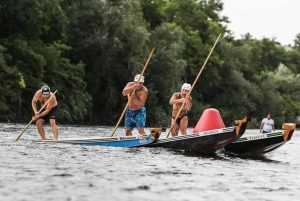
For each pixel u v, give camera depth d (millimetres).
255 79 145125
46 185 13547
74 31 89562
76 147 24484
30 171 15781
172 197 12797
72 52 90250
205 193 13539
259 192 14109
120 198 12383
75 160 19125
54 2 82125
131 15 90125
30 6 77875
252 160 24062
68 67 82188
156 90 95688
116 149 24375
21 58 75938
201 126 26516
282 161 24875
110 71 89812
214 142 24641
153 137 25594
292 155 29812
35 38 81000
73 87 82188
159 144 25781
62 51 84188
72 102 80062
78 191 12953
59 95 79375
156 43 97062
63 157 19969
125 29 87562
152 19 121000
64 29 86938
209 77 125500
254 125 128625
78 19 88875
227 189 14305
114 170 16859
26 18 79188
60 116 76750
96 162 18781
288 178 17516
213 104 129375
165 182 14938
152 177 15750
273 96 143500
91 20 89188
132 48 87812
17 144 24984
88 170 16562
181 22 140125
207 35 140125
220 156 24688
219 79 127250
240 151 26562
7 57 71938
